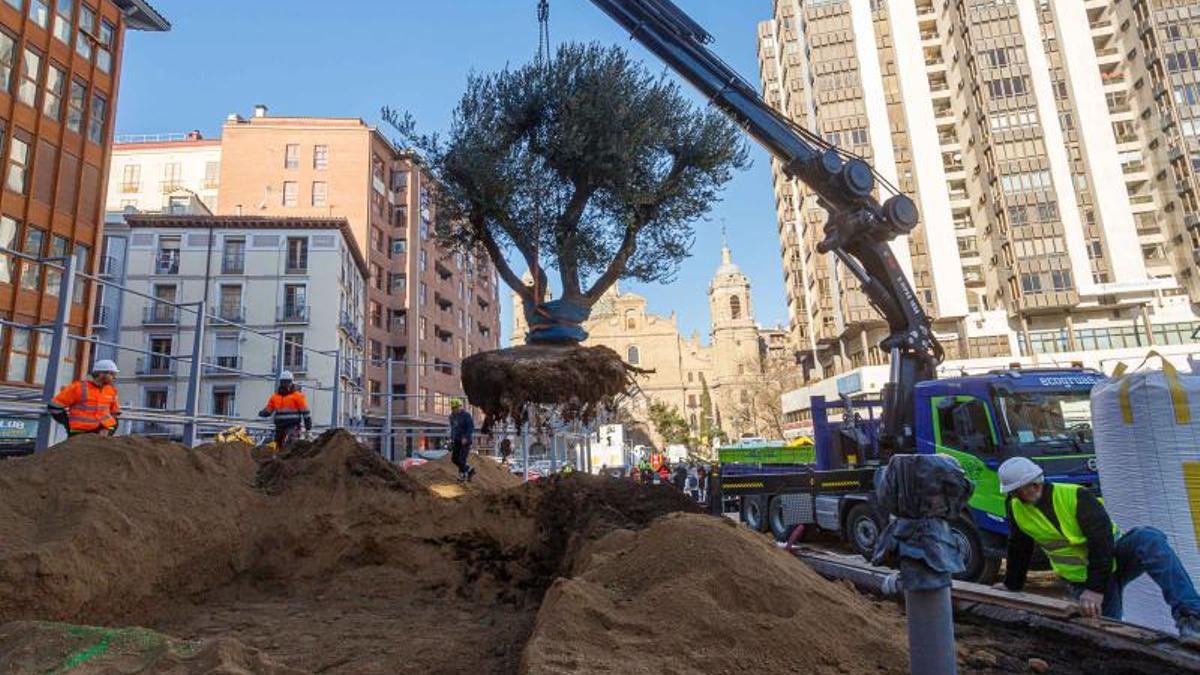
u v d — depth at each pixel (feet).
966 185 162.91
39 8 75.20
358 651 14.74
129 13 87.81
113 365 25.20
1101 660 13.99
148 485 19.52
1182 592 14.65
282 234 127.95
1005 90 150.41
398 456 87.66
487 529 23.72
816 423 43.27
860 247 32.24
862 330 153.38
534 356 19.81
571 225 22.76
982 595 18.33
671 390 309.01
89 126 80.43
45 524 16.22
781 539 41.01
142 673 9.70
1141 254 139.54
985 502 26.32
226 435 41.45
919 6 173.06
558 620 11.43
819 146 31.53
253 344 121.80
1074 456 26.17
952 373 134.92
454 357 193.16
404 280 166.91
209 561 19.66
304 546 22.04
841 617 12.79
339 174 154.10
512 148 23.24
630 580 13.70
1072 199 143.95
